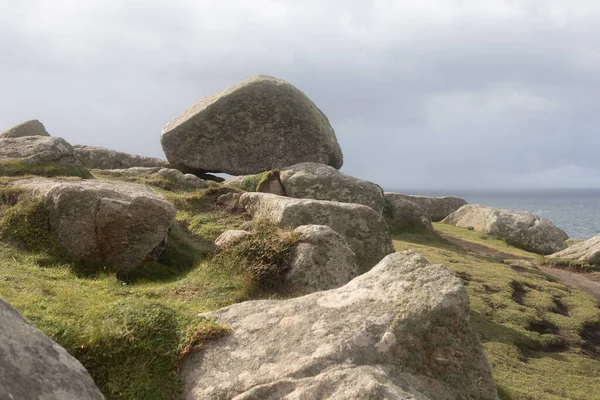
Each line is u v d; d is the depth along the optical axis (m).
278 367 5.35
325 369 5.21
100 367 5.58
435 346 5.50
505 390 7.98
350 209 12.64
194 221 13.37
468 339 5.61
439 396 5.22
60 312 6.25
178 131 22.06
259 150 22.20
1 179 12.22
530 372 9.16
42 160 14.79
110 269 9.89
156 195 11.08
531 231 25.86
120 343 5.79
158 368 5.71
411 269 6.24
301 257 9.84
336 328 5.68
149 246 10.27
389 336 5.47
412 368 5.36
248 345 5.79
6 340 4.31
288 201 12.82
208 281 9.39
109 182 12.16
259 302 6.59
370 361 5.31
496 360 9.40
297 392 4.92
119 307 6.43
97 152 23.12
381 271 6.41
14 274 7.92
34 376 4.24
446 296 5.65
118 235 10.04
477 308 12.15
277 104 22.30
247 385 5.24
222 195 14.93
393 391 4.67
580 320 12.62
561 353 10.48
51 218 10.03
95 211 10.02
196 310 7.30
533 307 13.12
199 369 5.66
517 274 16.42
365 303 5.96
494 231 26.28
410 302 5.73
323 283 9.73
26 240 9.77
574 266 19.50
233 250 10.14
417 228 22.47
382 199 20.67
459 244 23.17
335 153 23.05
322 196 19.80
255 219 12.81
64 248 9.88
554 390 8.44
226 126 22.11
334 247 10.16
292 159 22.30
